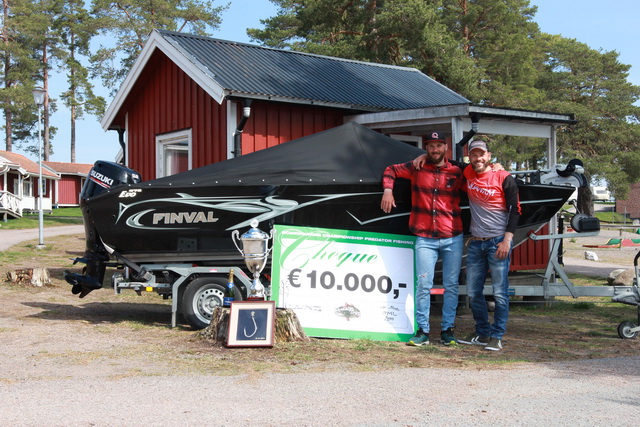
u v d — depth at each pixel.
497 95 35.81
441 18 34.97
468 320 8.58
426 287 6.45
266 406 4.12
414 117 10.45
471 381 4.86
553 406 4.18
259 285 6.49
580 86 46.19
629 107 43.81
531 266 11.37
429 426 3.74
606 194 43.66
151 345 6.14
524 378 4.98
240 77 10.78
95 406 4.09
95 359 5.50
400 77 14.30
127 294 10.17
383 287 6.77
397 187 7.04
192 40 12.23
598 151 42.69
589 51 47.28
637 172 42.38
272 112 10.83
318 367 5.29
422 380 4.87
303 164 7.14
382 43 27.09
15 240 20.14
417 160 6.46
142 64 12.32
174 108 11.97
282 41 37.22
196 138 11.34
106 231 7.05
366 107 11.36
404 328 6.72
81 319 7.76
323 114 11.43
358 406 4.14
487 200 6.25
